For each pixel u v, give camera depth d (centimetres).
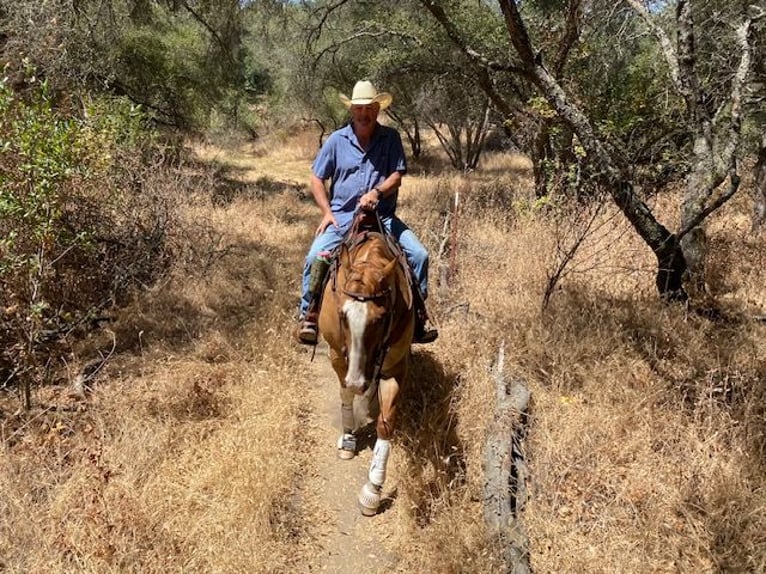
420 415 526
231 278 850
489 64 757
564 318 632
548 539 388
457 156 2378
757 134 970
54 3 941
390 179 488
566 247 792
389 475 471
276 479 442
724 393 489
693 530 384
